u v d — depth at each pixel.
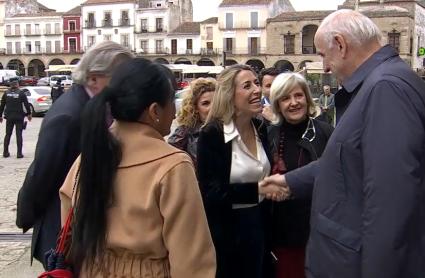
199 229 1.92
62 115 2.62
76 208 2.01
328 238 2.20
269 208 3.31
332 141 2.22
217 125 3.07
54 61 75.56
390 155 1.97
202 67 51.47
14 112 12.17
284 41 60.56
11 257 5.15
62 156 2.61
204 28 67.00
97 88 2.66
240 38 65.00
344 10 2.39
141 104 1.97
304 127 3.42
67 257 2.11
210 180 3.03
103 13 72.88
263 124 3.35
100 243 1.94
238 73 3.10
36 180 2.61
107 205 1.94
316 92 20.44
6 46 78.12
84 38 74.25
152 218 1.90
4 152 12.41
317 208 2.28
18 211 2.72
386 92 2.05
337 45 2.30
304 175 2.96
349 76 2.33
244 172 3.08
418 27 56.66
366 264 2.00
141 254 1.93
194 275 1.87
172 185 1.89
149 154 1.95
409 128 1.98
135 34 71.31
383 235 1.94
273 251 3.34
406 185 1.94
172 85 2.05
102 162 1.93
